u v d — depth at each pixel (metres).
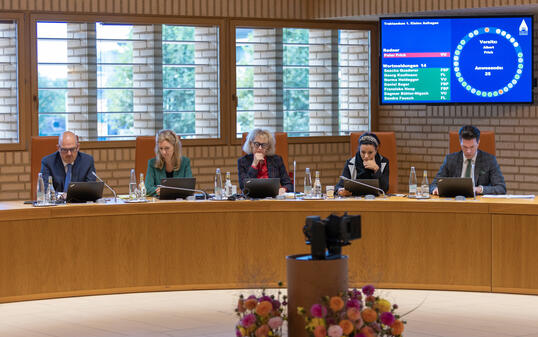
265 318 3.53
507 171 8.29
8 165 7.75
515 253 5.43
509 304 5.14
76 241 5.46
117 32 8.17
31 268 5.36
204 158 8.46
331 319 3.36
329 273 3.48
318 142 8.89
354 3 8.44
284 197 5.86
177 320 4.73
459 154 6.29
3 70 7.76
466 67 8.20
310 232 3.59
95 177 6.37
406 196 5.93
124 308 5.10
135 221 5.59
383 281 5.65
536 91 8.22
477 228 5.51
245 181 5.84
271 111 8.74
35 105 7.84
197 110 8.51
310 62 8.86
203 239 5.68
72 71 8.02
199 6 8.35
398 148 8.94
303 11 8.71
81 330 4.52
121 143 8.16
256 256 5.72
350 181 5.88
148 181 6.30
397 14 8.29
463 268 5.55
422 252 5.61
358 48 8.96
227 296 5.46
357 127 9.05
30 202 5.64
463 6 7.88
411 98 8.34
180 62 8.41
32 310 5.06
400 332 3.48
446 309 5.00
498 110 8.30
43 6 7.81
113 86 8.20
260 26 8.58
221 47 8.46
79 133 8.09
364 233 5.65
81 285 5.48
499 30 8.11
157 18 8.24
